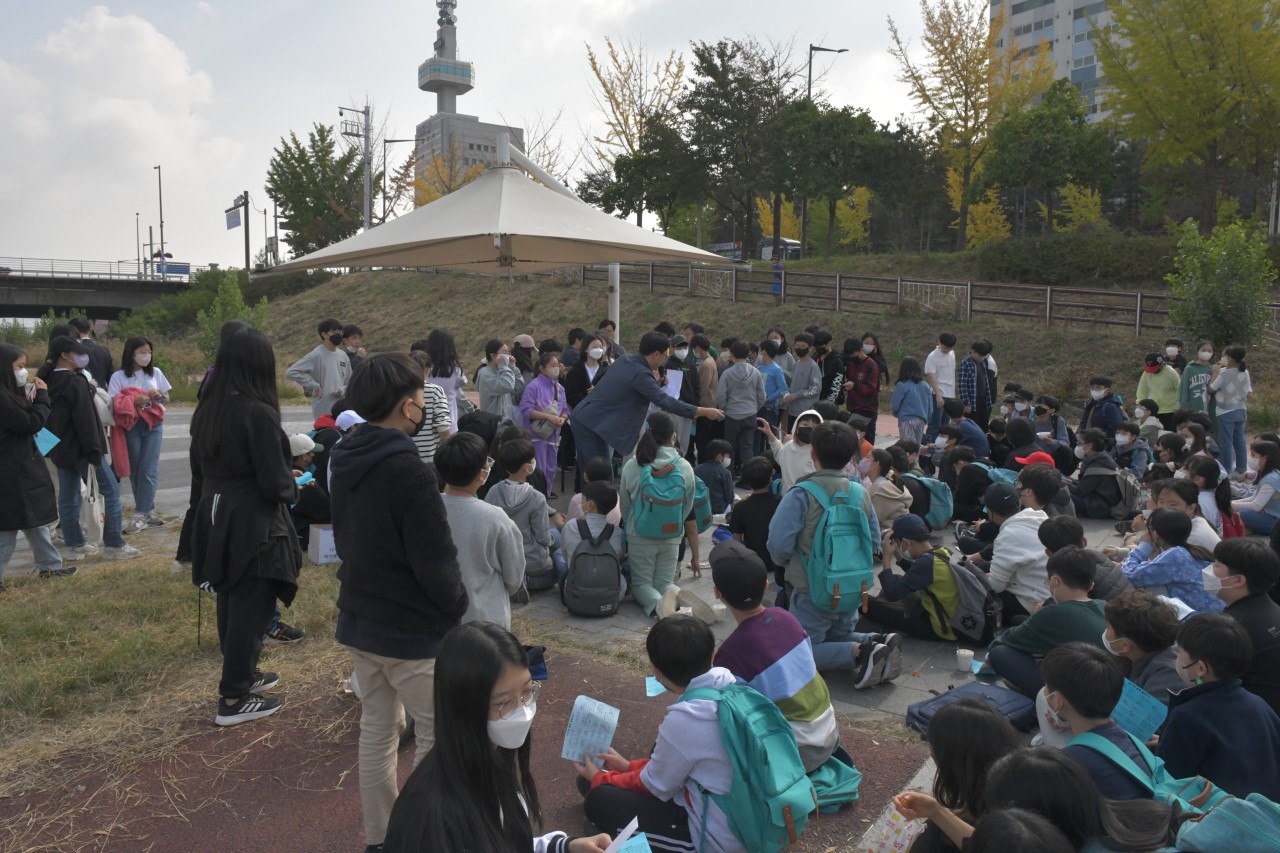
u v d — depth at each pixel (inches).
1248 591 142.0
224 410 154.9
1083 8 2333.9
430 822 66.9
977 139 1272.1
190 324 1653.5
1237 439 433.4
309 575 242.5
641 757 150.7
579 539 227.9
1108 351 719.1
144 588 230.8
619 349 382.0
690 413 284.0
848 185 1312.7
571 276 1210.6
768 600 242.8
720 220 1871.3
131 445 298.7
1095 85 2317.9
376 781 116.4
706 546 295.3
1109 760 98.6
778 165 1238.9
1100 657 102.2
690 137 1235.2
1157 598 142.3
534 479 289.4
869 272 1124.5
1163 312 734.5
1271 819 80.7
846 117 1251.8
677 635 116.5
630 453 288.2
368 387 110.7
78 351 257.6
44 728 159.5
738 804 107.0
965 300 839.7
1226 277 623.8
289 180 1846.7
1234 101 975.6
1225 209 1029.2
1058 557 162.9
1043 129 1163.9
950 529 317.1
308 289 1577.3
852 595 174.6
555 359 334.3
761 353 421.1
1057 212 1272.1
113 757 150.4
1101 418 406.6
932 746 96.1
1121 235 1017.5
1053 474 205.9
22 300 1921.8
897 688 184.7
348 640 113.7
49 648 190.5
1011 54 1268.5
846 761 143.4
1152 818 83.0
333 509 115.8
